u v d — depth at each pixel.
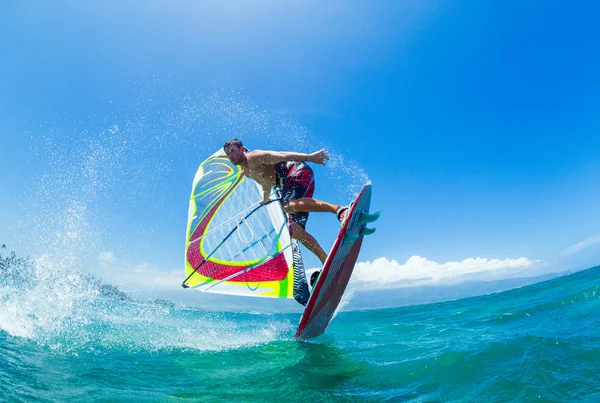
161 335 5.35
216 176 6.95
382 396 2.86
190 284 6.64
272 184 5.38
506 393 2.59
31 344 4.12
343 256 4.69
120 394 2.91
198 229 6.78
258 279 6.66
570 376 2.66
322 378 3.36
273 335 5.79
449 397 2.70
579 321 4.32
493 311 6.94
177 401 2.81
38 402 2.61
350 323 7.57
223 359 4.12
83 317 5.93
